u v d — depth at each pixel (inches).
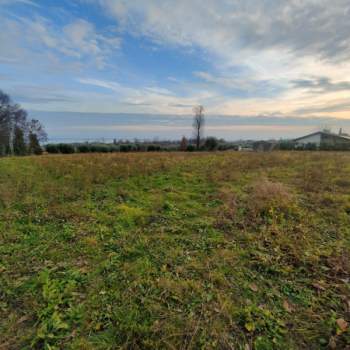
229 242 101.0
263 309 64.8
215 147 1117.1
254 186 177.6
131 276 78.0
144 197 163.6
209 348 53.4
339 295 69.6
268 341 55.4
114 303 66.4
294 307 65.7
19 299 67.7
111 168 265.0
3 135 1022.4
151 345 53.5
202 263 85.9
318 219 123.0
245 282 76.0
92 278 77.0
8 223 116.6
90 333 57.2
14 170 254.5
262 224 117.3
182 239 103.7
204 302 66.9
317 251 92.2
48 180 206.7
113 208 140.6
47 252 91.7
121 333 57.1
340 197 153.8
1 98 1016.9
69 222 120.3
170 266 84.1
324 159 374.9
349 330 57.3
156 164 304.7
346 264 84.0
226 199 154.9
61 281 75.0
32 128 1153.4
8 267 82.2
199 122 1263.5
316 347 54.1
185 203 151.2
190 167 289.7
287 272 80.8
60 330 57.9
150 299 67.7
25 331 57.7
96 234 107.7
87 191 175.2
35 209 136.1
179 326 58.5
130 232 110.0
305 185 188.7
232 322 60.3
